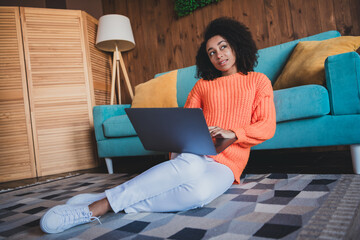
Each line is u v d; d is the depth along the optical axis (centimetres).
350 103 121
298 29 226
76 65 282
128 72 326
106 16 281
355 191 91
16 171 251
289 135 137
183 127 84
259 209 85
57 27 277
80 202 97
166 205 91
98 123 218
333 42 153
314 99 127
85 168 274
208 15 268
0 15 255
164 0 297
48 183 195
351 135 120
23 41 261
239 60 119
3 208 128
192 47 281
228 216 82
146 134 102
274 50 202
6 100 253
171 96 229
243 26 121
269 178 129
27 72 259
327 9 213
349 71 121
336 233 61
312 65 148
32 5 331
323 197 89
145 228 79
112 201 89
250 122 110
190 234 71
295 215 76
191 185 88
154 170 90
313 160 177
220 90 115
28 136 256
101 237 76
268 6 238
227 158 105
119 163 284
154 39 306
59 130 267
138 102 241
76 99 278
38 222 98
